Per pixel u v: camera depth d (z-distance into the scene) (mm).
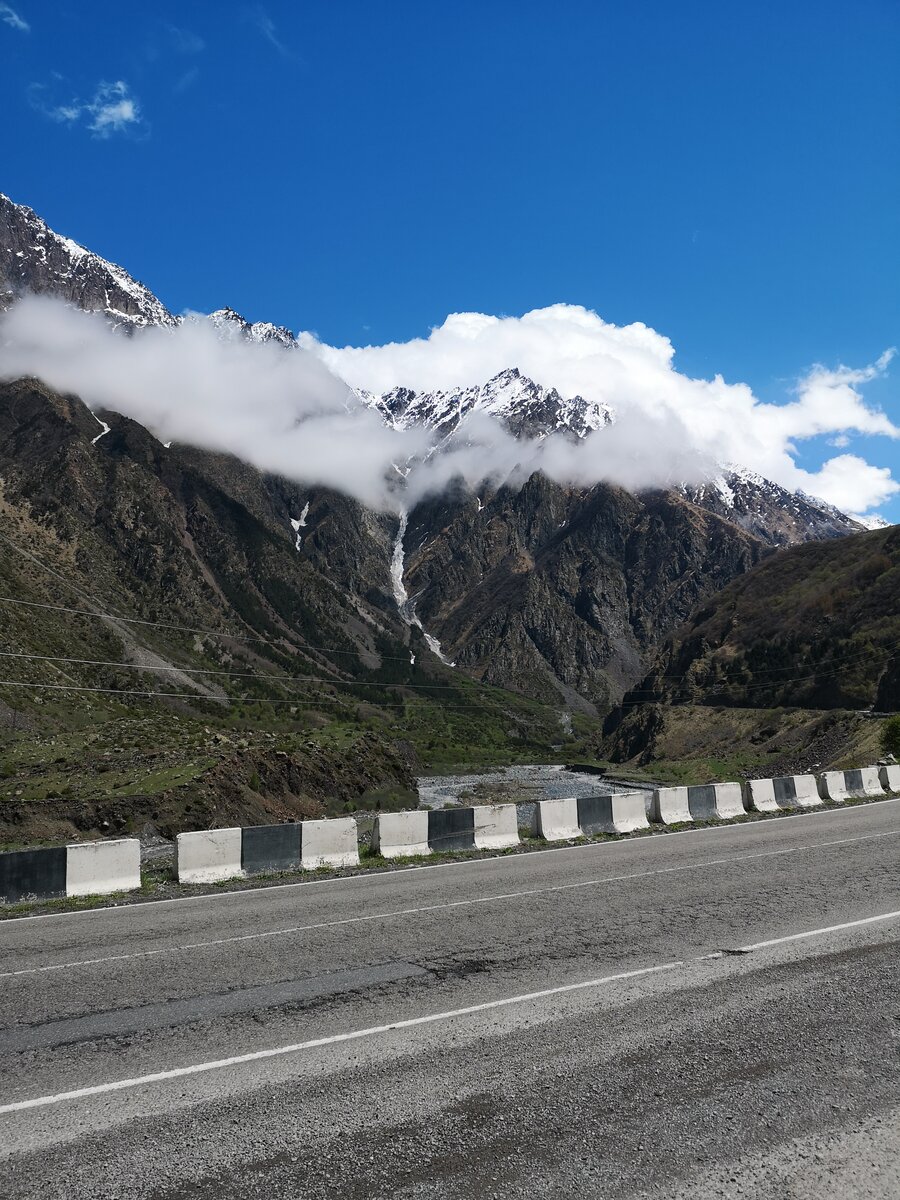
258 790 45469
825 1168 5223
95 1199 4965
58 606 146875
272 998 8516
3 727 75688
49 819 35906
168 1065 6840
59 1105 6145
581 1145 5516
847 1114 5867
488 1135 5648
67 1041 7406
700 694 128875
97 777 41938
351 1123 5828
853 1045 7047
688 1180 5113
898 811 24375
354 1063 6824
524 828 22281
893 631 105062
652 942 10398
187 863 16312
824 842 18594
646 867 16141
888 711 87688
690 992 8461
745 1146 5484
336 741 65375
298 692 183500
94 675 123875
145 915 13258
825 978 8836
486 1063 6785
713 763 98750
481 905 12930
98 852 15758
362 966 9617
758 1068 6629
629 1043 7156
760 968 9219
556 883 14688
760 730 105562
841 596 122562
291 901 13969
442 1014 7941
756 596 147125
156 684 136500
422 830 19531
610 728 161625
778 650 123250
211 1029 7652
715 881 14359
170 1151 5484
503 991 8594
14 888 14688
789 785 27172
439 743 164250
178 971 9594
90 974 9570
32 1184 5113
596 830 22141
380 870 17281
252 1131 5730
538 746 195500
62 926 12625
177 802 38344
